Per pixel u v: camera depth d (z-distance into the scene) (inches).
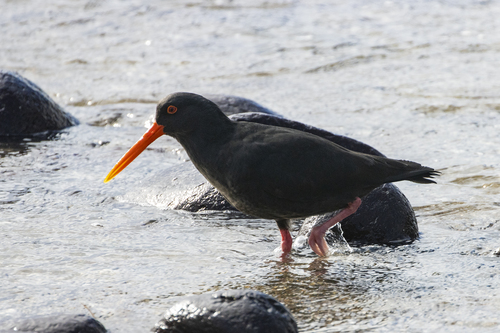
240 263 350.3
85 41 1088.8
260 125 353.4
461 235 386.6
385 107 732.7
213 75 888.3
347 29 1115.9
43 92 680.4
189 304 255.6
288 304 296.5
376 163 356.8
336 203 349.7
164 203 452.4
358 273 335.0
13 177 509.4
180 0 1349.7
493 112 695.1
